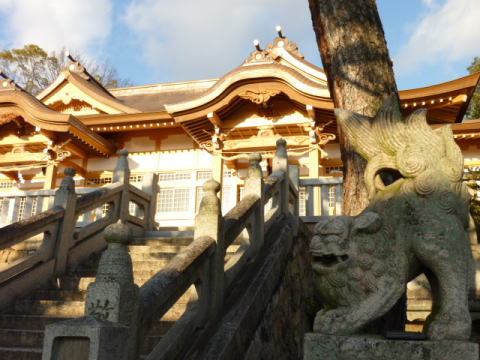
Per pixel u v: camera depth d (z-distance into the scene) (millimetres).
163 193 14445
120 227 2471
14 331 4324
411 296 5895
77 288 5578
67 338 2152
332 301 2787
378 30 5230
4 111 13203
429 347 2412
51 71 26203
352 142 3176
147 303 2633
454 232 2664
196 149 14586
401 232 2768
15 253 6762
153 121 13656
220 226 3893
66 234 6121
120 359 2215
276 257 4875
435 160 2820
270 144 12516
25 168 13891
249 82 11602
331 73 5359
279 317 4695
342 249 2744
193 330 3359
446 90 10781
